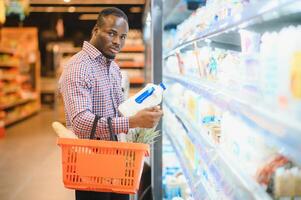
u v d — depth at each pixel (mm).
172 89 3273
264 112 934
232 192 1268
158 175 3016
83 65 1805
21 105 10961
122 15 1922
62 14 13125
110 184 1630
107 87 1946
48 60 15023
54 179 4414
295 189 1089
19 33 12078
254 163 1193
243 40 1303
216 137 1641
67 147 1620
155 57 2893
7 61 9906
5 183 4254
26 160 5383
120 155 1605
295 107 815
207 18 1851
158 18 2889
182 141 2549
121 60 10188
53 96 14289
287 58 876
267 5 917
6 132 8047
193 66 2307
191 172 2078
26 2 8156
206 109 1933
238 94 1248
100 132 1717
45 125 9172
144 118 1704
